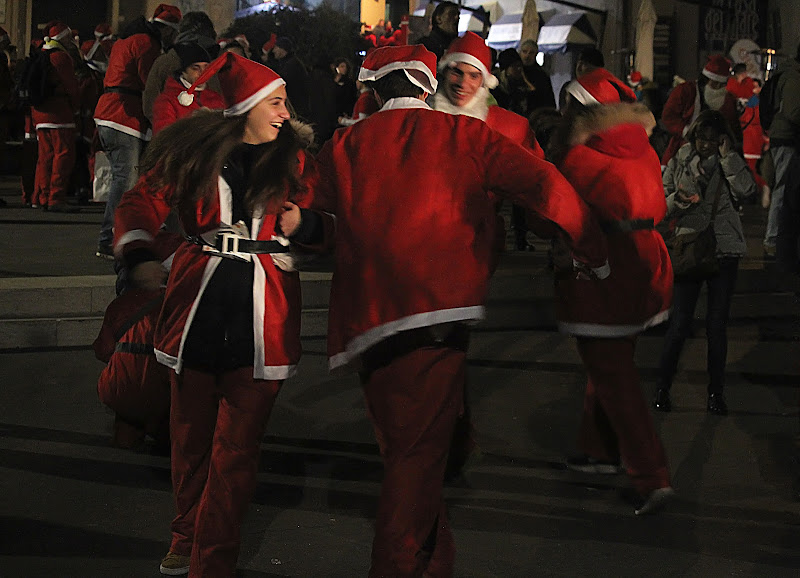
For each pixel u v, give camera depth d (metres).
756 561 4.52
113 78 9.48
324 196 3.79
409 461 3.65
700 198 6.54
